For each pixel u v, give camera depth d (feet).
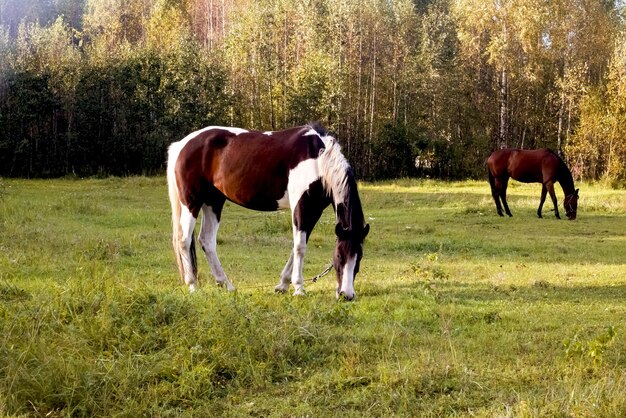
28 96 124.36
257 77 132.77
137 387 15.66
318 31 134.21
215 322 19.02
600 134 105.60
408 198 81.10
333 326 21.39
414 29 144.87
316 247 43.21
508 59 116.06
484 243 44.93
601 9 131.75
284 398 15.88
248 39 133.80
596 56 125.80
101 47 142.00
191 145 28.50
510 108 124.77
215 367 17.04
